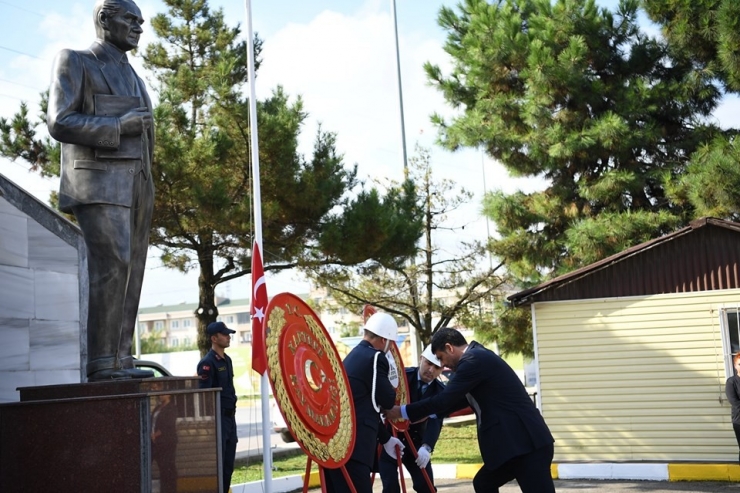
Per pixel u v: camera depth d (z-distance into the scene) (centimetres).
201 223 1784
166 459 606
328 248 1852
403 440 985
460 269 2341
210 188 1730
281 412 644
